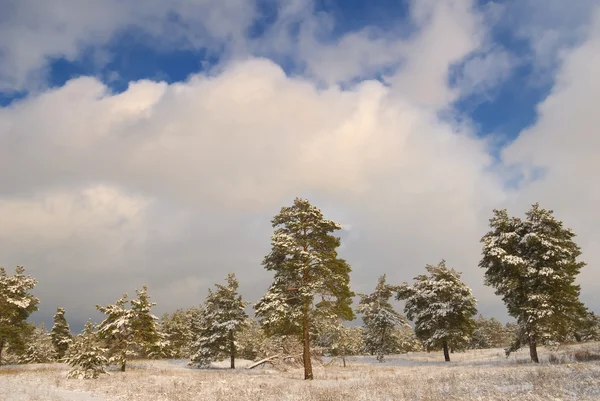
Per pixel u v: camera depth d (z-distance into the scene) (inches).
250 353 2365.9
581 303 1146.0
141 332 1462.8
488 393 527.8
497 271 1222.9
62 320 2206.0
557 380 563.5
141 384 864.3
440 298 1669.5
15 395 634.2
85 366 1033.5
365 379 895.7
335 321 1042.1
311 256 991.0
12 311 1445.6
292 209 1095.6
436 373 903.1
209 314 1768.0
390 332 1827.0
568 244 1149.7
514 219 1218.0
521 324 1143.6
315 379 981.8
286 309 999.0
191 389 763.4
